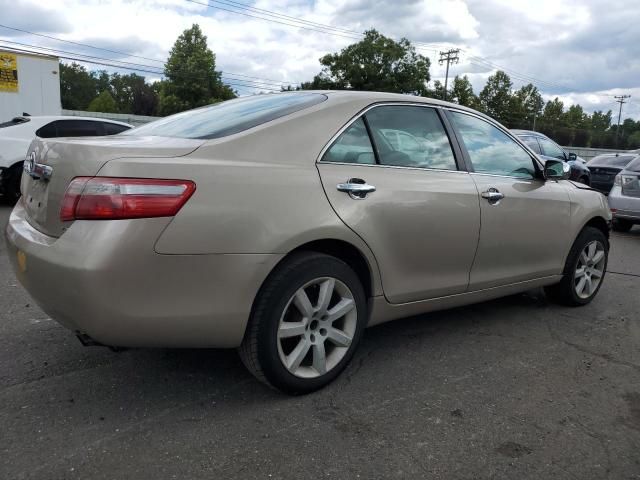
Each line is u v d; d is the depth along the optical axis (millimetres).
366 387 3152
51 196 2590
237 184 2602
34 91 16203
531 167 4320
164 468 2336
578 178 12625
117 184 2352
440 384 3230
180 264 2439
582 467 2465
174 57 58719
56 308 2479
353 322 3102
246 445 2527
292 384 2902
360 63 55219
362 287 3123
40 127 9477
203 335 2578
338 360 3094
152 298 2410
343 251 3127
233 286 2570
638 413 2975
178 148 2617
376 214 3096
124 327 2395
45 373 3180
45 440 2506
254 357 2773
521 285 4215
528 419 2865
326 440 2592
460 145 3773
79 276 2312
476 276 3795
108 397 2926
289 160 2861
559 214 4367
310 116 3049
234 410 2834
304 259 2830
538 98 85875
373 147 3256
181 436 2580
